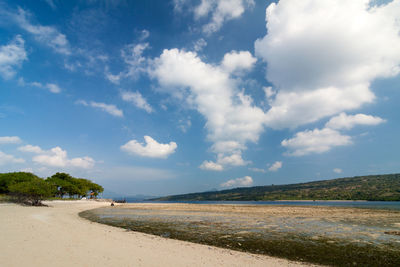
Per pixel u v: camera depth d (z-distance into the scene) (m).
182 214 39.69
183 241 17.08
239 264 11.38
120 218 33.22
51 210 43.03
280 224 26.50
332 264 12.21
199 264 10.86
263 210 48.56
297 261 12.56
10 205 51.81
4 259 9.80
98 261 10.25
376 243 16.77
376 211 45.16
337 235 19.75
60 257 10.55
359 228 23.44
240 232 21.25
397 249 15.07
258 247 15.67
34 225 20.22
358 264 12.23
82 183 114.75
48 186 57.06
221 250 14.41
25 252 11.05
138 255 11.72
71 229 19.31
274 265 11.56
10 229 17.53
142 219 31.94
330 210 48.19
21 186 54.34
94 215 38.19
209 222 28.44
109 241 14.95
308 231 21.75
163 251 13.05
